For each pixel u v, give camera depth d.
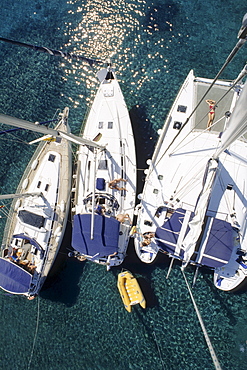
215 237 9.86
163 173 10.88
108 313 11.60
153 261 11.55
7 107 13.02
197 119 10.79
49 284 11.90
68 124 12.41
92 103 12.42
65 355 11.57
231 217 10.06
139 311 11.45
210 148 10.41
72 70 12.84
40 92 12.93
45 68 13.03
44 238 11.13
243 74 6.92
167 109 12.09
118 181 10.83
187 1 12.68
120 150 11.23
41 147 11.78
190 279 11.42
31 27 13.42
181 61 12.34
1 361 11.73
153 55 12.51
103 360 11.40
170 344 11.19
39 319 11.86
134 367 11.21
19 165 12.57
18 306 12.02
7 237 11.46
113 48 12.77
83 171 11.32
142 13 12.81
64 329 11.73
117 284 11.62
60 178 11.43
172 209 10.53
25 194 10.18
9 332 11.90
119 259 11.05
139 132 12.04
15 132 12.80
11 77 13.20
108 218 10.38
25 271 10.71
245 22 5.27
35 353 11.69
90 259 10.93
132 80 12.45
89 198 10.84
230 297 11.13
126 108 11.59
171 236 10.02
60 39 13.17
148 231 10.89
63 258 11.87
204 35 12.40
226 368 10.73
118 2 13.02
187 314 11.27
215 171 8.97
